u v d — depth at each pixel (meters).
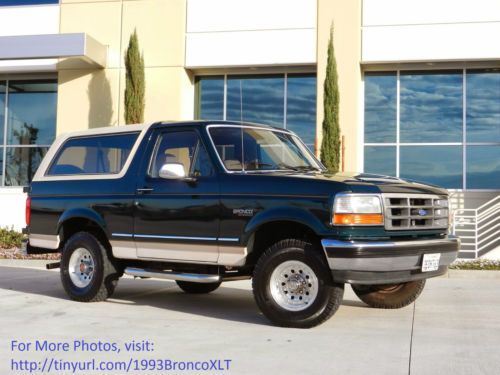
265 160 7.48
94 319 7.22
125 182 7.91
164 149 7.71
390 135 17.23
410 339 6.11
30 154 19.33
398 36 16.42
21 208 18.80
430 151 17.08
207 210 7.08
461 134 16.94
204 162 7.27
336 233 6.26
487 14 16.05
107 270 8.29
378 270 6.25
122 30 17.94
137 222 7.70
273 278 6.67
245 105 17.95
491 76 16.78
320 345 5.84
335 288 6.39
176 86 17.55
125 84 17.36
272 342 5.98
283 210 6.53
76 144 8.76
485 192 16.56
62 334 6.39
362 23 16.61
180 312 7.74
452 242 7.04
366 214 6.30
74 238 8.54
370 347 5.76
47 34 16.69
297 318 6.52
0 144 19.52
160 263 7.96
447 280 11.08
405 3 16.41
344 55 16.56
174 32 17.61
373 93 17.34
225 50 17.38
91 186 8.26
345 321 7.04
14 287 10.06
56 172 8.84
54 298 8.84
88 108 18.05
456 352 5.59
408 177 17.16
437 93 17.05
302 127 17.58
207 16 17.50
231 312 7.75
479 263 12.87
